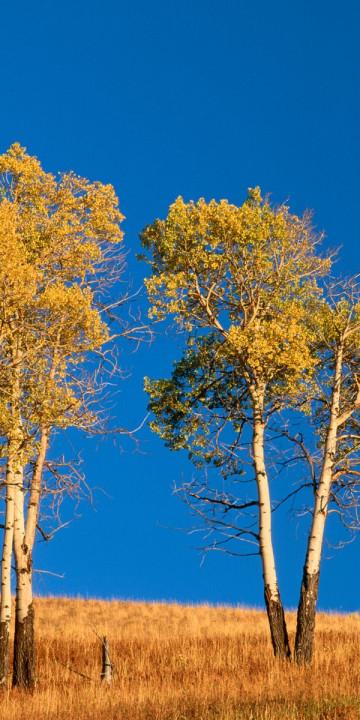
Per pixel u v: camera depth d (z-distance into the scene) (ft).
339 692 50.78
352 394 76.69
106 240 71.00
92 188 71.36
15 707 54.49
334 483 74.02
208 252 73.05
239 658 75.20
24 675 65.51
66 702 55.47
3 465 62.34
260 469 72.28
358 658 72.43
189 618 121.90
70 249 68.03
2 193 70.74
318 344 76.13
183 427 75.41
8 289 59.98
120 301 70.59
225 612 134.51
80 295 62.54
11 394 62.49
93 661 78.13
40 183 71.05
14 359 63.67
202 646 84.74
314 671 62.64
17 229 68.54
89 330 63.82
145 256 75.15
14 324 64.03
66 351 64.03
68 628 100.37
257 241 71.92
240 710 47.52
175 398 75.77
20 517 67.67
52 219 68.85
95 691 58.90
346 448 74.02
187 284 72.90
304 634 69.05
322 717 45.34
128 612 132.98
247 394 74.95
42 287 66.18
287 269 73.20
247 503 71.92
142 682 63.00
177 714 48.01
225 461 74.54
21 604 66.80
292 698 50.11
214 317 74.95
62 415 62.59
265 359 69.92
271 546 71.46
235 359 73.20
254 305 74.02
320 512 71.20
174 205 73.26
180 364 76.69
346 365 75.87
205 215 72.38
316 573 70.59
